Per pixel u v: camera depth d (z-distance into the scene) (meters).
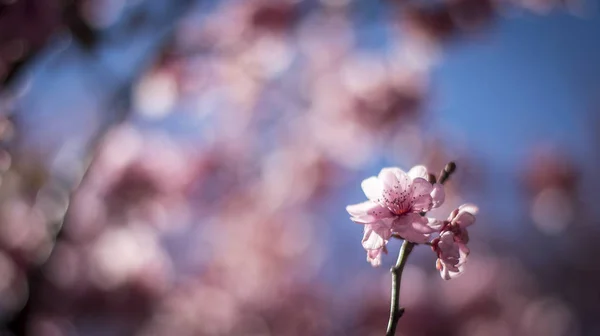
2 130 3.24
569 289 9.29
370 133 6.33
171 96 5.11
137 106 4.73
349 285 7.05
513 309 6.88
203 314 6.28
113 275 5.25
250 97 6.28
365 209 1.57
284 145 6.75
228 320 6.41
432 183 1.65
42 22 3.16
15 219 4.15
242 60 5.78
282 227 6.95
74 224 4.87
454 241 1.51
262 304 6.65
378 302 6.55
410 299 6.45
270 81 6.27
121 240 5.29
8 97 3.22
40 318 4.81
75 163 3.98
